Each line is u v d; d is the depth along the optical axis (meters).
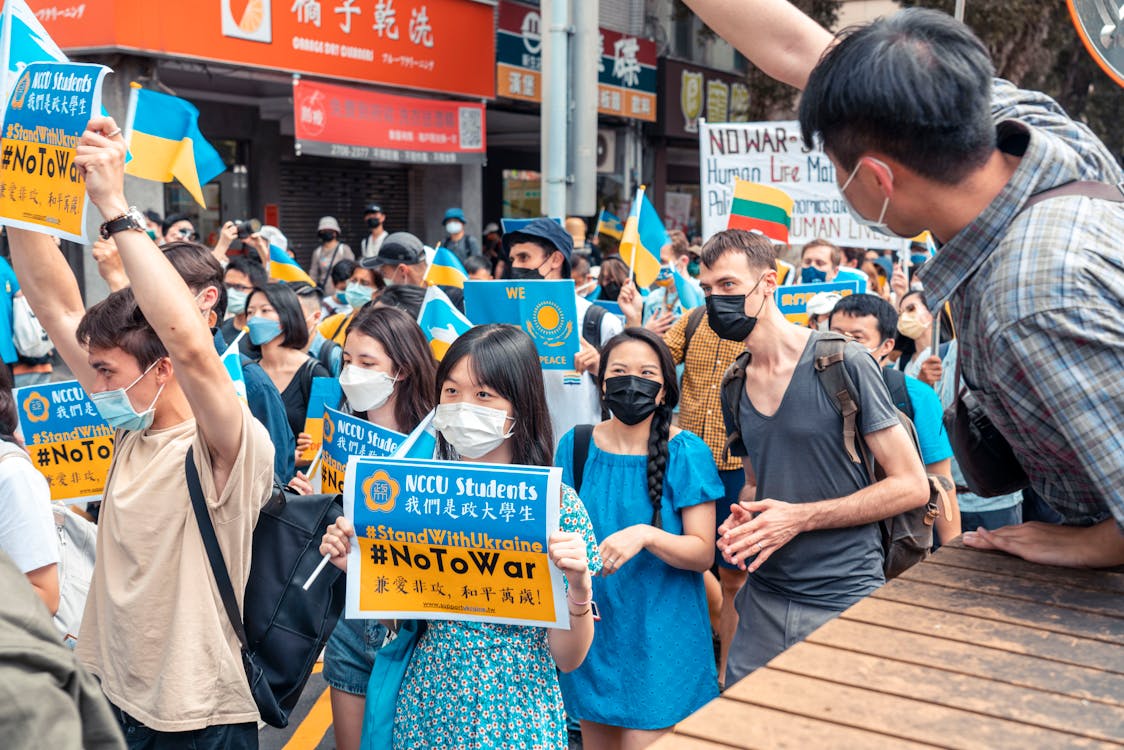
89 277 10.47
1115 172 1.88
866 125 1.67
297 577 2.81
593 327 5.61
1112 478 1.53
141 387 2.78
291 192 16.02
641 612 3.48
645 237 7.03
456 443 2.72
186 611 2.69
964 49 1.64
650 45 18.53
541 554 2.40
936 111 1.61
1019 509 5.11
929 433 4.24
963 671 1.47
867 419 3.20
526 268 5.71
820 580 3.23
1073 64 19.81
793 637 3.24
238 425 2.68
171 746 2.69
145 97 6.36
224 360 3.54
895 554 3.40
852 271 8.07
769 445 3.32
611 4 18.14
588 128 8.14
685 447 3.58
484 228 20.75
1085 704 1.37
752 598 3.41
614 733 3.59
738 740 1.31
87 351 3.09
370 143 12.87
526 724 2.49
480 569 2.46
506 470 2.41
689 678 3.48
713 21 2.42
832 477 3.25
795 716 1.36
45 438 4.11
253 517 2.77
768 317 3.33
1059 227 1.60
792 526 3.12
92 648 2.85
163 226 10.05
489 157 20.81
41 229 2.96
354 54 12.51
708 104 20.83
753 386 3.39
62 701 1.20
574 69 8.07
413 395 3.57
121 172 2.73
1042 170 1.67
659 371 3.54
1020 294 1.58
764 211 7.39
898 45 1.65
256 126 15.24
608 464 3.66
